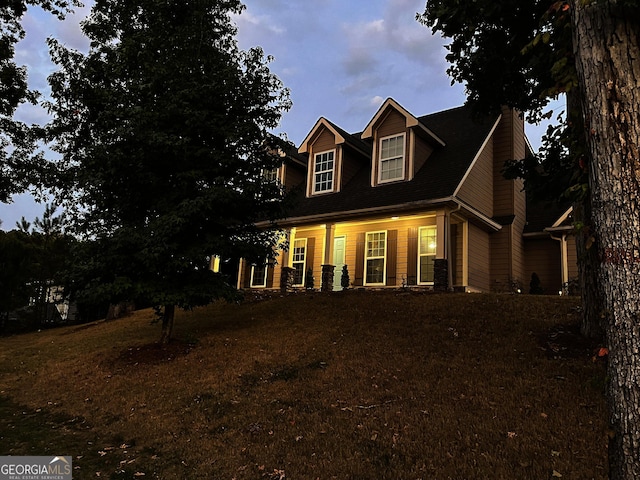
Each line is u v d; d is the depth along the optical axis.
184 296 8.57
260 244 9.93
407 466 4.26
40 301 20.69
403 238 14.69
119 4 14.71
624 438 2.54
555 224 14.11
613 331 2.66
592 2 2.87
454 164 14.34
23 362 10.93
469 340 7.71
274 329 9.85
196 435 5.50
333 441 4.88
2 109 15.55
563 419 4.80
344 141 16.48
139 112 8.61
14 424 6.62
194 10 10.85
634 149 2.71
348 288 14.98
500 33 8.16
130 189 9.23
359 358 7.48
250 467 4.59
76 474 4.75
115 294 8.43
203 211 8.90
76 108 15.56
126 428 6.01
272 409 5.92
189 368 8.01
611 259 2.71
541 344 7.13
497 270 15.05
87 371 8.94
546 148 7.84
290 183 18.30
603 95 2.87
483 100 9.49
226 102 9.62
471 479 3.93
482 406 5.30
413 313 9.80
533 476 3.88
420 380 6.29
